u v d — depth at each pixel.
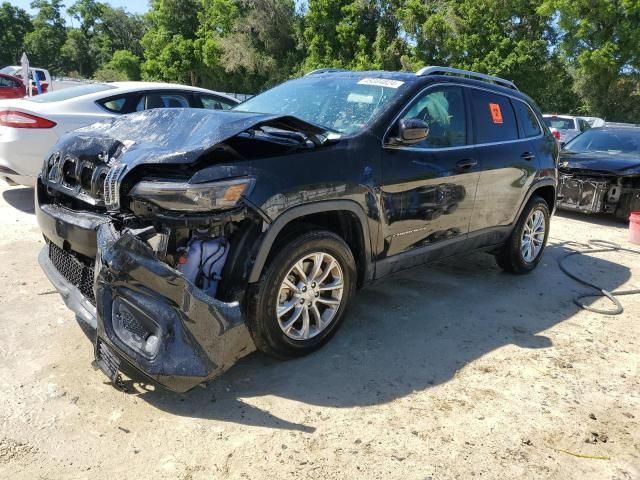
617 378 3.47
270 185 2.94
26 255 5.02
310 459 2.54
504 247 5.29
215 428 2.72
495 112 4.83
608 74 28.28
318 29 33.66
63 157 3.33
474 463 2.58
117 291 2.67
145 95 7.22
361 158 3.47
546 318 4.42
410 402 3.05
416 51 30.27
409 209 3.83
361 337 3.81
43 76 21.09
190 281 2.79
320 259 3.30
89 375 3.11
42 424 2.67
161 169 2.95
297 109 4.12
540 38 29.77
